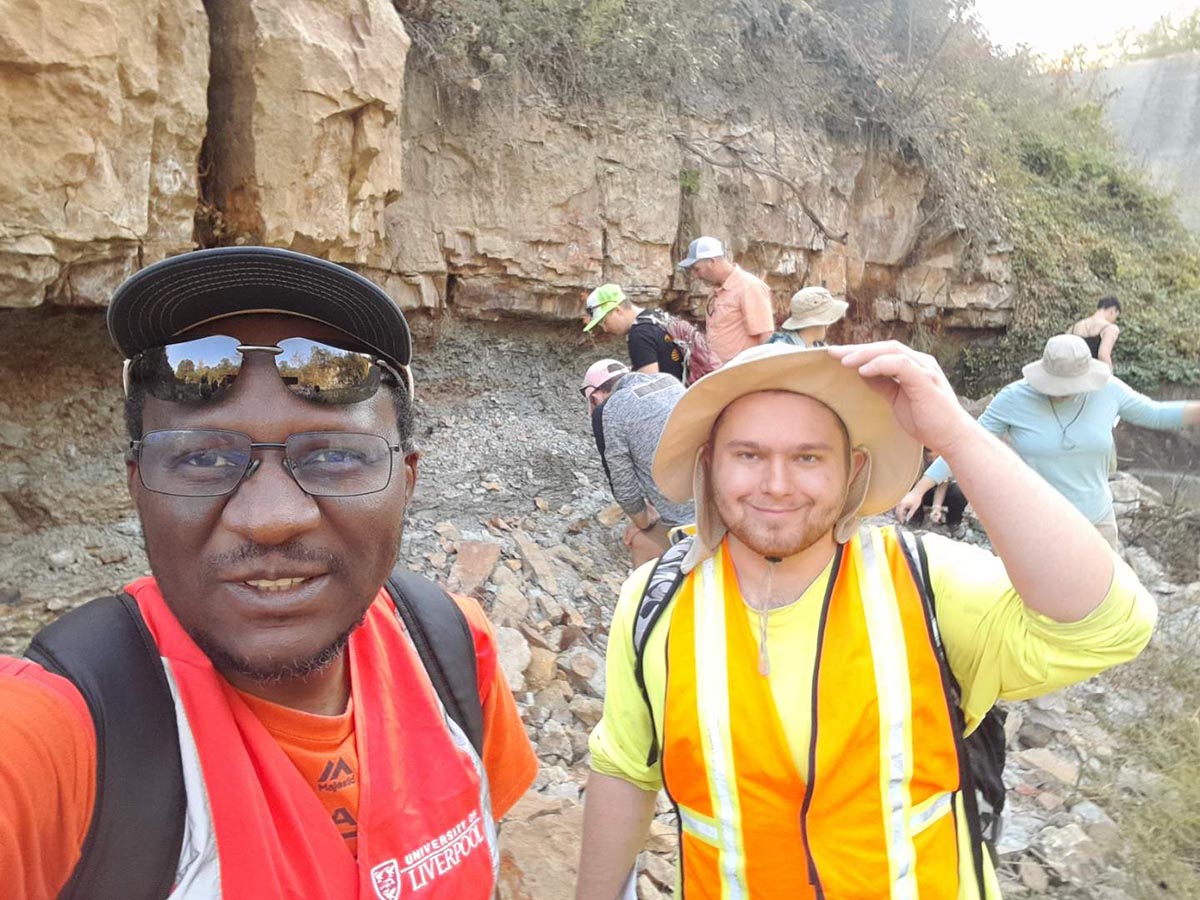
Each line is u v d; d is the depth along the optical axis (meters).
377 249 4.88
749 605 1.49
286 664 0.97
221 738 0.94
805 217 8.04
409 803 1.09
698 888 1.49
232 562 0.93
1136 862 3.12
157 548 0.96
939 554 1.47
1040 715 4.23
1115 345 10.70
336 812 1.04
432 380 5.97
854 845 1.35
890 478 1.49
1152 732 3.96
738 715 1.40
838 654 1.39
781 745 1.38
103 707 0.89
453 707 1.23
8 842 0.77
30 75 2.88
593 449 6.30
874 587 1.43
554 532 5.29
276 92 3.81
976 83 12.74
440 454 5.63
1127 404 4.16
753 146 7.58
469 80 5.57
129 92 3.23
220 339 0.95
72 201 3.09
